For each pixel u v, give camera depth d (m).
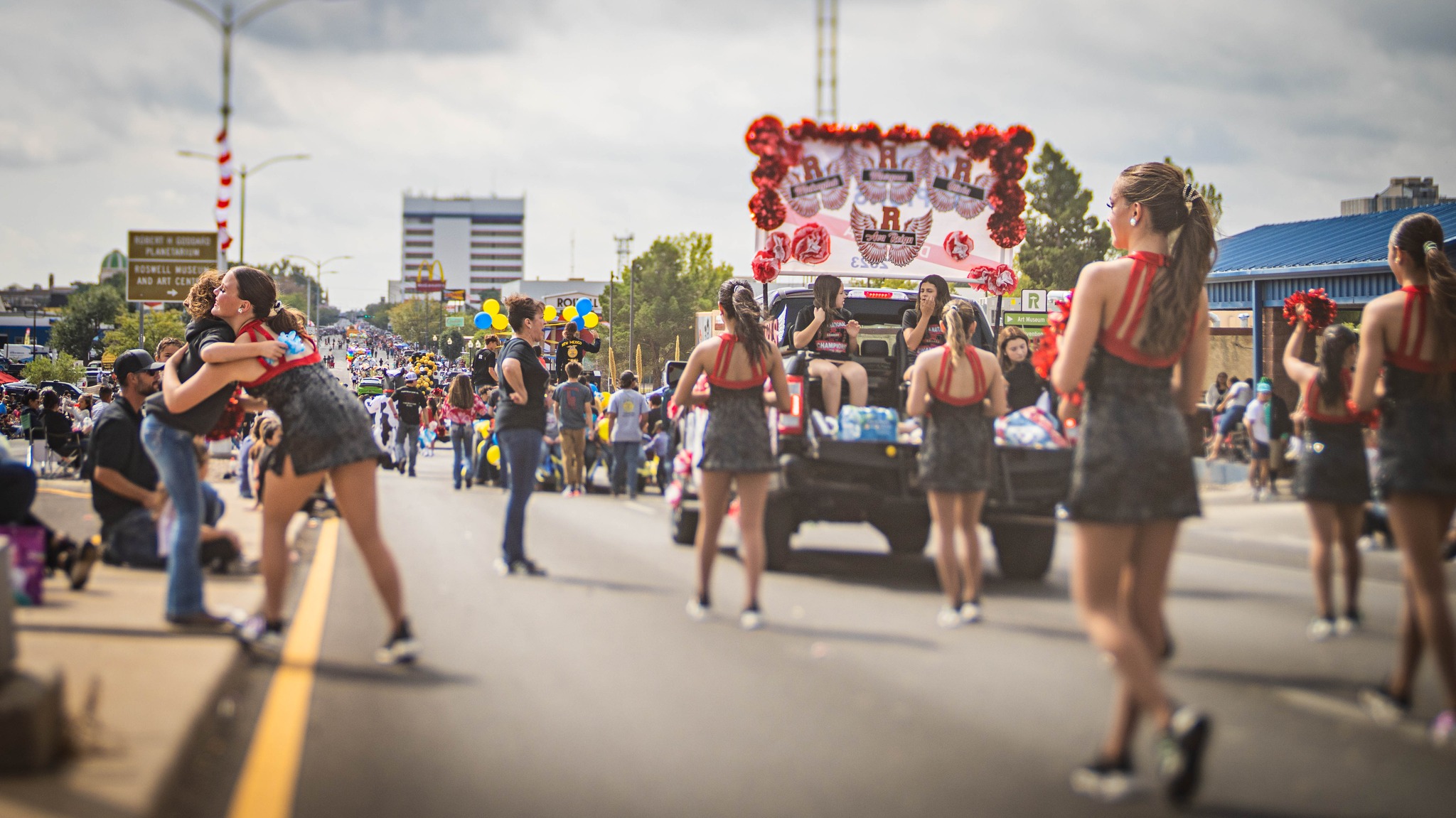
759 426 6.96
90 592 7.09
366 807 3.88
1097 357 4.34
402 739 4.64
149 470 8.28
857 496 8.73
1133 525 4.16
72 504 12.98
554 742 4.59
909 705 5.12
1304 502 6.58
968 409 7.05
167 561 7.61
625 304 87.75
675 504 10.72
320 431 5.92
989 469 7.09
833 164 11.38
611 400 17.22
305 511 13.10
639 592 8.13
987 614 7.32
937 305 10.59
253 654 6.02
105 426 8.13
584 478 19.09
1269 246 27.89
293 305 197.88
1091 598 4.18
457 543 11.04
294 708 5.07
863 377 10.20
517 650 6.22
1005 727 4.79
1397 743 4.50
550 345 29.97
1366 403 4.94
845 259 11.43
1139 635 4.42
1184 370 4.61
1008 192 11.49
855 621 7.07
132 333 81.62
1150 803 3.87
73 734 3.94
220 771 4.26
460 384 18.59
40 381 65.19
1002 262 11.55
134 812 3.43
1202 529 12.54
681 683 5.51
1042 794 3.97
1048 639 6.54
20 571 6.55
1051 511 8.66
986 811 3.81
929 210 11.49
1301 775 4.12
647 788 4.05
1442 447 4.70
